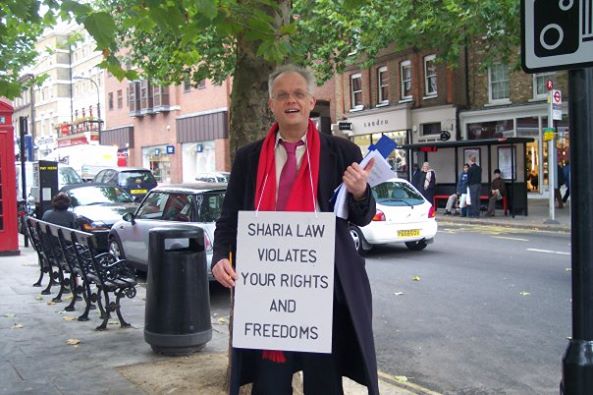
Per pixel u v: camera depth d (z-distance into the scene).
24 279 10.09
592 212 2.78
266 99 4.64
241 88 4.62
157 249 5.55
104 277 6.79
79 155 30.23
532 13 2.90
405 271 10.45
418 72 27.47
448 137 25.86
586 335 2.80
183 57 10.48
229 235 3.11
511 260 11.24
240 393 4.31
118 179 20.83
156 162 46.75
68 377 4.95
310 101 2.98
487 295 8.52
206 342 5.70
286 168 2.98
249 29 4.38
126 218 10.24
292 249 2.85
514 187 19.08
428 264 11.06
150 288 5.62
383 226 11.86
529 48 2.91
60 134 62.38
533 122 23.44
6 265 11.57
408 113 27.94
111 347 5.88
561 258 11.31
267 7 4.60
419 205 12.34
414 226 12.17
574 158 2.80
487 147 20.14
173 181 44.41
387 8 17.12
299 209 2.90
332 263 2.81
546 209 20.92
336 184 2.95
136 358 5.50
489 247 12.94
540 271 10.12
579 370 2.76
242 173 3.11
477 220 18.39
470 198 19.33
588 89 2.79
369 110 30.12
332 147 2.99
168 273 5.54
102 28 3.92
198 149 41.62
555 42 2.84
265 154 3.01
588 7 2.76
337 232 2.91
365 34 18.55
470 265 10.85
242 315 2.89
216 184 9.62
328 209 2.92
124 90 50.78
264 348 2.87
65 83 70.06
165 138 45.34
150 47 19.94
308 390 3.01
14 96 7.07
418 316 7.52
